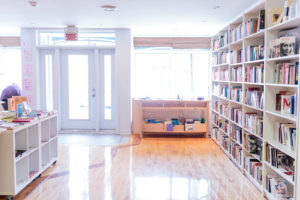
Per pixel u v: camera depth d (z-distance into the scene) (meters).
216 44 5.90
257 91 3.74
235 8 4.55
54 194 3.44
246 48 4.08
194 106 6.61
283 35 3.23
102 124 7.02
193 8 4.55
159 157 4.98
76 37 6.16
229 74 4.92
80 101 6.96
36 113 4.08
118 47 6.51
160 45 6.71
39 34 6.71
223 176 4.08
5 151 3.20
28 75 6.61
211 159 4.89
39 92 6.79
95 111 6.89
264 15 3.47
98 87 6.83
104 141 6.08
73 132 6.83
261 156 3.60
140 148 5.57
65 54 6.85
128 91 6.61
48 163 4.31
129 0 4.08
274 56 3.16
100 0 4.10
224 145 5.25
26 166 3.56
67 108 6.99
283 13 3.02
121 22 5.73
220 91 5.66
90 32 6.59
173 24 5.90
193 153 5.25
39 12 4.88
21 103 3.98
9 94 5.21
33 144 3.89
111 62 6.82
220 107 5.62
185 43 6.70
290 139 3.00
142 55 6.97
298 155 2.62
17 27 6.41
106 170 4.30
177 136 6.65
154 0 4.09
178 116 6.84
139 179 3.94
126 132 6.72
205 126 6.48
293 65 2.91
